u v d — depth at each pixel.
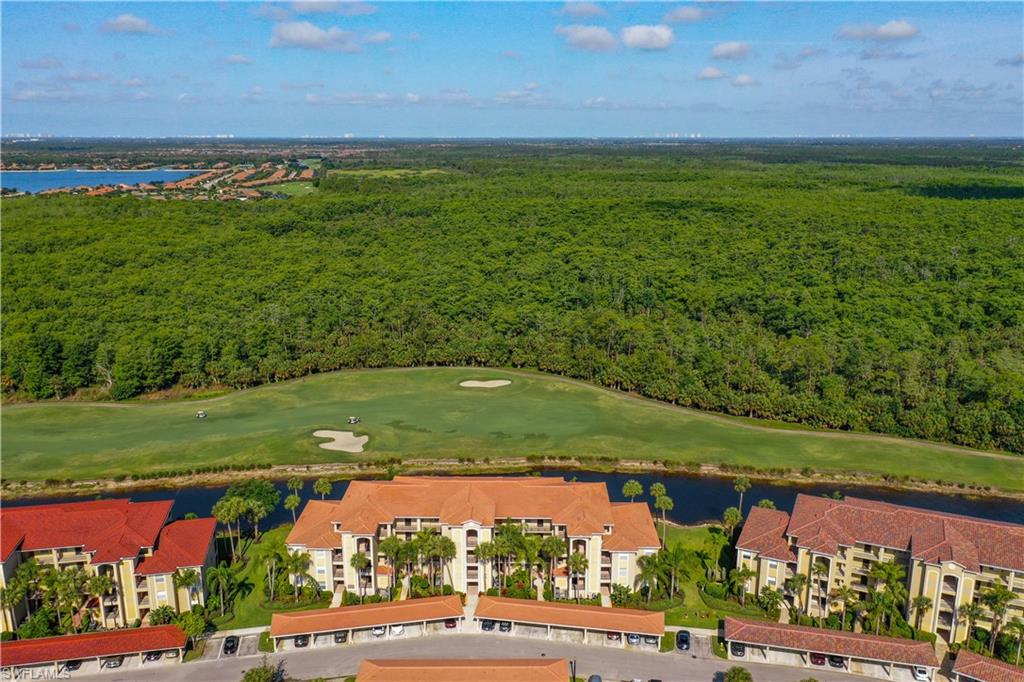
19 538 76.81
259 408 143.25
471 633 77.06
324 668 71.69
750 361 149.25
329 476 117.12
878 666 71.38
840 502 84.25
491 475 117.94
